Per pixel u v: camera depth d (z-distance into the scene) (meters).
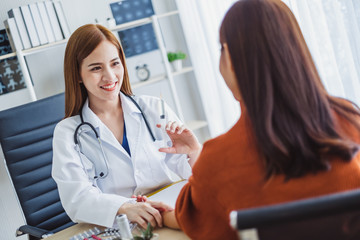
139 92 3.47
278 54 0.78
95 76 1.54
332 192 0.78
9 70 3.00
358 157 0.83
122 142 1.68
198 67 3.46
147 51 3.47
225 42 0.84
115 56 1.56
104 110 1.67
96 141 1.63
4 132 2.07
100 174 1.61
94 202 1.42
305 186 0.79
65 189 1.50
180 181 1.63
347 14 2.06
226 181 0.87
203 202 0.93
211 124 3.58
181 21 3.42
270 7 0.81
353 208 0.57
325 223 0.58
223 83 3.30
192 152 1.53
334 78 2.23
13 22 2.76
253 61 0.79
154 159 1.68
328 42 2.21
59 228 2.15
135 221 1.30
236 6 0.83
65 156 1.56
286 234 0.59
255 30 0.79
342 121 0.87
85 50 1.51
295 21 0.85
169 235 1.22
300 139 0.78
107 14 3.30
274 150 0.78
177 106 3.28
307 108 0.79
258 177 0.83
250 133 0.83
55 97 2.19
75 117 1.67
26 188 2.10
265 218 0.58
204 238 0.96
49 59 3.11
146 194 1.68
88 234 1.33
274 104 0.79
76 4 3.19
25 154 2.10
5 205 3.00
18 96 3.05
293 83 0.78
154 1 3.48
